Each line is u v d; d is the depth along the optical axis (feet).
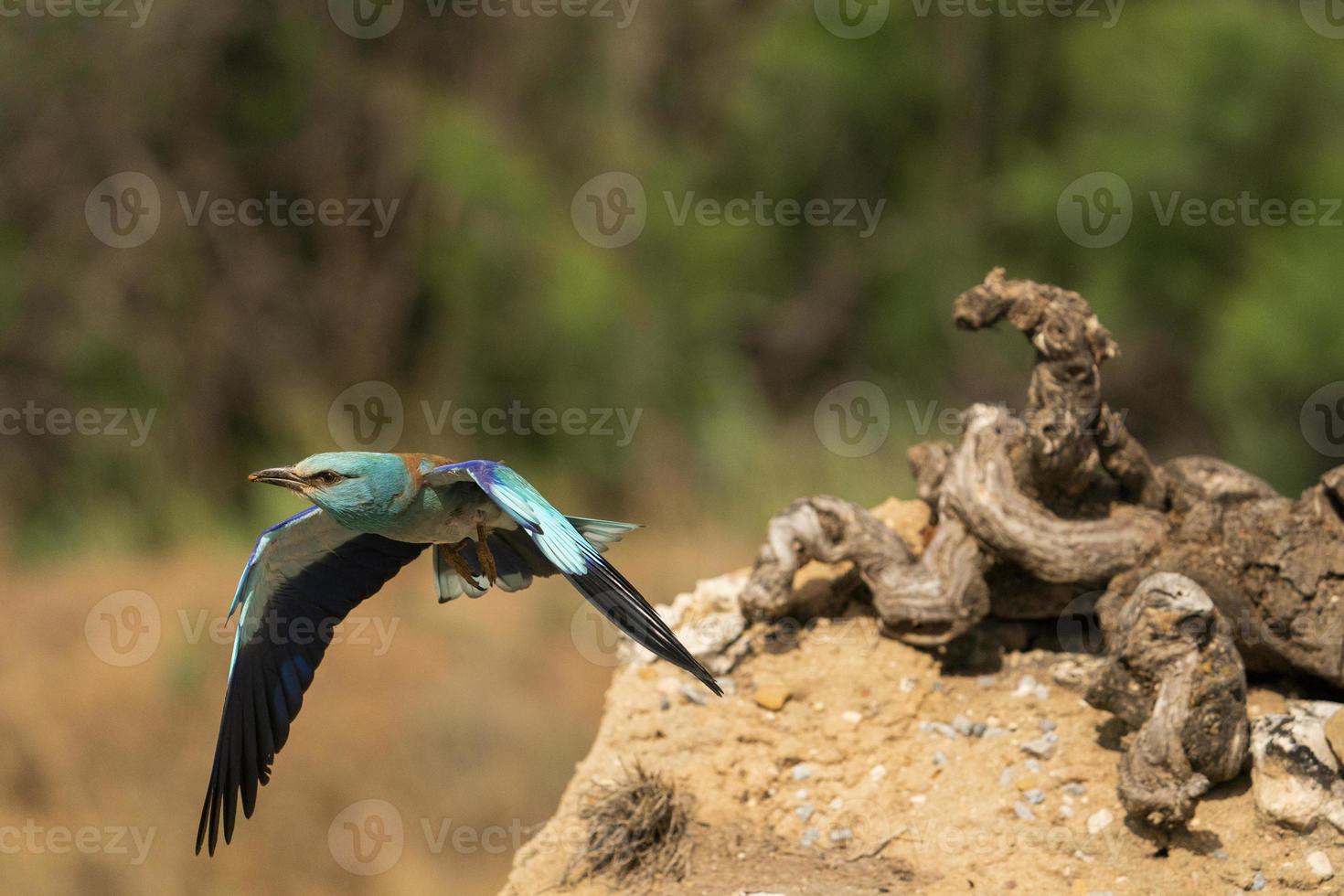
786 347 77.10
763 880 21.50
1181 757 20.74
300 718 47.16
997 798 22.21
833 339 77.46
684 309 74.38
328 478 19.12
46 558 64.18
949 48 75.97
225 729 19.47
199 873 42.65
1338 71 70.18
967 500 23.71
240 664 19.79
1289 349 69.00
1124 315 72.69
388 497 19.24
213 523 67.67
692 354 73.51
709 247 75.20
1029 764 22.63
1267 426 71.82
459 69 77.66
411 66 76.84
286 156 74.38
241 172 74.08
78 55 71.72
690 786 23.36
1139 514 23.81
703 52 79.56
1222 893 20.30
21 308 70.38
